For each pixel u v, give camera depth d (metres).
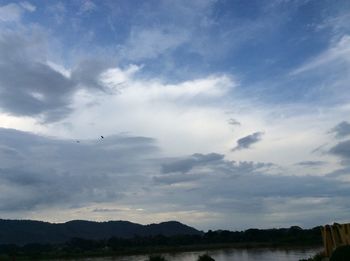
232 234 164.38
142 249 155.75
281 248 126.69
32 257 133.62
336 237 34.00
